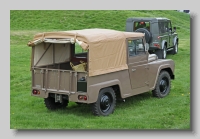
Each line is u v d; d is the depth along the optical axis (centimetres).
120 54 1006
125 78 1027
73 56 1116
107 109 977
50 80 976
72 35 926
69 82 938
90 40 907
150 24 1784
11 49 2053
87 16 3153
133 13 3350
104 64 950
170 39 1959
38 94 1000
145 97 1176
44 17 3081
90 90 912
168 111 1016
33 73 1009
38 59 1026
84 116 965
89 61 905
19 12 3133
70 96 937
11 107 1089
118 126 884
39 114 994
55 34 953
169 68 1220
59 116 970
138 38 1080
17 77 1466
